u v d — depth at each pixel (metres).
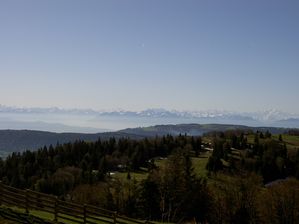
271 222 83.31
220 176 124.12
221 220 81.69
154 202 80.19
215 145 189.38
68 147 188.50
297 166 149.38
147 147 190.12
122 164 173.75
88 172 141.75
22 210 35.59
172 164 83.69
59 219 34.94
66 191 128.25
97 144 196.25
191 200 80.94
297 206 83.19
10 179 150.50
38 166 162.50
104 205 89.06
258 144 184.38
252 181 84.19
